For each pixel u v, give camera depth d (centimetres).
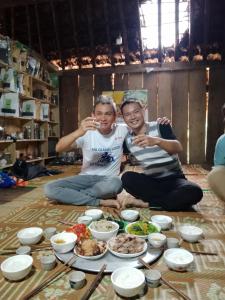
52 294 111
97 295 111
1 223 197
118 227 163
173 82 588
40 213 221
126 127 252
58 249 138
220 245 156
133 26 533
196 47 561
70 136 225
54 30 557
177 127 591
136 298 108
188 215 215
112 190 242
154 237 150
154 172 238
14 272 117
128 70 593
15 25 553
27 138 486
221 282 119
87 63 618
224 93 570
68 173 459
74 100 627
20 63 450
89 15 522
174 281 119
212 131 579
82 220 179
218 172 218
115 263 130
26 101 493
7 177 350
